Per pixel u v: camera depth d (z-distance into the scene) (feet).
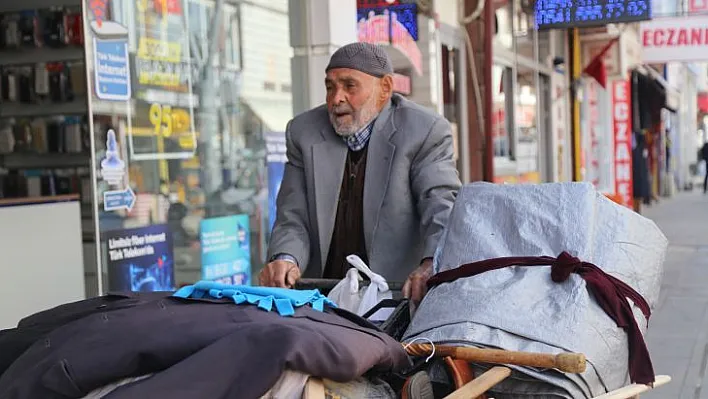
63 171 18.84
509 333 9.02
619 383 9.36
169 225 19.54
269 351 7.03
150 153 19.13
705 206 74.64
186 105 20.26
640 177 66.08
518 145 42.01
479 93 34.71
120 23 18.43
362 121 12.25
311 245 12.80
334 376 7.43
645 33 51.37
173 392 6.88
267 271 11.99
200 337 7.35
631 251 10.14
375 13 28.78
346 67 12.15
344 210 12.56
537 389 8.67
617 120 60.44
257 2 22.93
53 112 18.78
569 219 10.13
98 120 17.89
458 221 10.62
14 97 19.04
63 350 7.50
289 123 13.25
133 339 7.43
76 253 17.17
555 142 49.62
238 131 22.03
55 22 18.53
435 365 8.97
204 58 20.92
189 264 20.15
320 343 7.29
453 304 9.50
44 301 16.40
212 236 20.88
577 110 54.03
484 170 34.53
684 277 35.19
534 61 44.96
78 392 7.32
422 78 29.78
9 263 15.69
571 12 35.70
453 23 33.22
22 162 19.19
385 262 12.19
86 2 17.72
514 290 9.43
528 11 43.11
